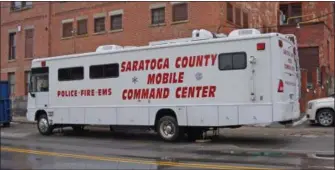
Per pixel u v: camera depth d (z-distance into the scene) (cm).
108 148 1307
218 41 1320
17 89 3284
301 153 1130
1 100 2236
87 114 1602
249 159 1038
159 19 2502
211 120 1329
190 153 1166
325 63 2802
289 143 1340
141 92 1466
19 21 3281
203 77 1343
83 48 2861
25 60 3231
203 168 923
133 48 1489
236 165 953
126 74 1502
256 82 1259
